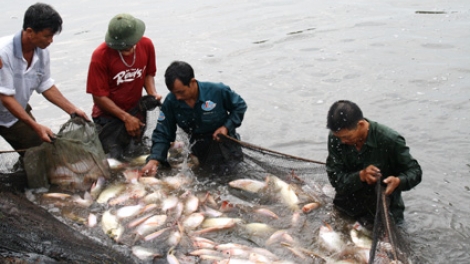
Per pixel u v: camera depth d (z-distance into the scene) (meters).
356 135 4.67
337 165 5.13
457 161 6.48
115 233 5.33
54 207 5.91
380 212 4.66
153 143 6.57
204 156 6.53
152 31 11.84
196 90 6.10
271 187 6.00
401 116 7.67
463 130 7.15
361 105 8.08
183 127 6.43
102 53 6.70
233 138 6.22
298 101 8.37
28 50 6.13
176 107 6.26
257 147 6.11
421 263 4.75
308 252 4.91
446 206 5.60
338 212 5.52
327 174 5.43
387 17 11.84
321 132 7.42
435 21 11.35
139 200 5.96
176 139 7.10
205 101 6.14
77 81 9.45
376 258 4.68
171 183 6.27
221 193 6.11
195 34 11.54
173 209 5.73
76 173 6.30
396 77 8.89
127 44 6.50
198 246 5.07
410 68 9.19
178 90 5.84
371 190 5.08
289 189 5.88
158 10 13.44
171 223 5.49
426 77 8.79
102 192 6.17
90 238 5.15
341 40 10.71
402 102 8.07
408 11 12.13
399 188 4.74
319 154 6.87
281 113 8.02
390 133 4.79
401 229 5.21
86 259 4.55
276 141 7.25
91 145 6.39
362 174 4.79
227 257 4.87
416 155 6.67
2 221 4.87
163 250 5.02
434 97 8.13
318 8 12.83
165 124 6.48
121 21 6.48
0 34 11.62
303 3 13.33
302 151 6.97
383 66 9.37
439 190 5.90
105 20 12.74
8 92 6.00
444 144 6.88
